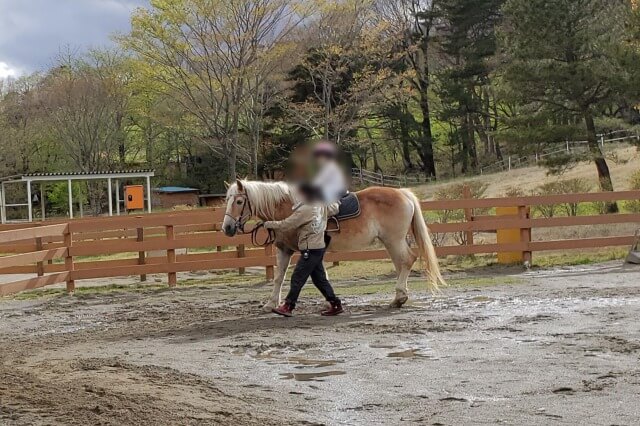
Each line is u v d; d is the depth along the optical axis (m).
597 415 5.44
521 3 28.36
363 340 8.65
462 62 49.44
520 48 28.62
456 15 46.38
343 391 6.36
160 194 50.69
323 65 34.91
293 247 10.71
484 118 51.22
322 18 34.72
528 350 7.77
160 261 16.45
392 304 11.04
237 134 34.47
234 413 5.54
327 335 9.02
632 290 11.83
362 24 36.12
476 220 15.95
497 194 33.69
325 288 10.52
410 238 13.90
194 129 39.97
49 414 5.24
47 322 10.96
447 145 53.62
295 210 10.31
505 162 48.47
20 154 49.91
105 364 7.34
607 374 6.64
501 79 32.75
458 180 41.19
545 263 15.88
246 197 10.45
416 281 13.86
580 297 11.31
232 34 31.31
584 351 7.63
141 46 32.12
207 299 12.78
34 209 52.44
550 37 28.02
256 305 11.80
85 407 5.39
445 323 9.52
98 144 48.16
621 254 16.39
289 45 32.44
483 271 15.10
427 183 45.84
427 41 48.19
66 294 13.86
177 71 32.12
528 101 29.34
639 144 28.81
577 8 27.78
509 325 9.19
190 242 14.64
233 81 32.31
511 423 5.31
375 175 49.72
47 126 48.72
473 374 6.83
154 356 8.02
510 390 6.24
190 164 54.81
